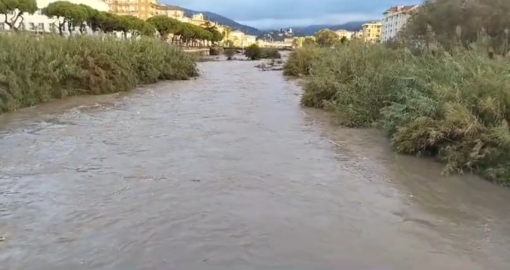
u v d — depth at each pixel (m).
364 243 4.61
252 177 6.71
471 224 5.12
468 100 7.67
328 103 13.27
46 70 15.10
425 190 6.27
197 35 96.50
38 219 5.17
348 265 4.17
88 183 6.41
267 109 13.43
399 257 4.33
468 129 7.20
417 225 5.08
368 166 7.41
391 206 5.65
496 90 7.44
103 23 59.12
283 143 8.97
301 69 26.50
